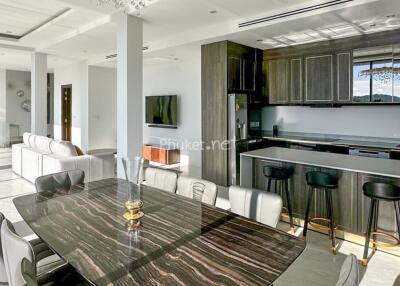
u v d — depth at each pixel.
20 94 11.78
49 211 2.12
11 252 1.49
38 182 2.73
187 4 4.19
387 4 3.70
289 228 3.76
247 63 6.09
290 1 4.12
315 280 2.65
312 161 3.57
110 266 1.39
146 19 4.83
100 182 3.01
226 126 5.64
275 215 2.09
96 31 5.59
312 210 3.70
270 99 6.48
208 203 2.52
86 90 9.09
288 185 3.89
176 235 1.74
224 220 1.98
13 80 11.59
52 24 5.47
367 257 2.99
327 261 2.96
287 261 1.45
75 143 9.92
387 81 4.89
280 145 6.30
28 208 2.19
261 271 1.35
